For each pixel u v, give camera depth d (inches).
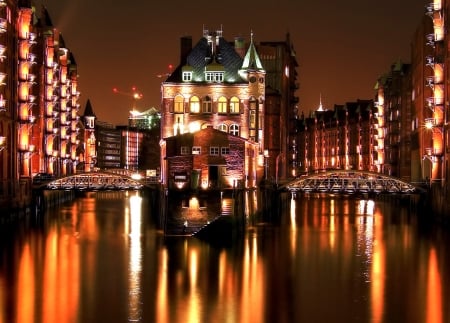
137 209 4498.0
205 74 3949.3
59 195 4980.3
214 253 2504.9
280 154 4928.6
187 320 1627.7
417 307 1756.9
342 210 4485.7
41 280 2027.6
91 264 2271.2
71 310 1697.8
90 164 7372.1
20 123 3747.5
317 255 2491.4
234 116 3917.3
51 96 4724.4
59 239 2856.8
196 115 3922.2
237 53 4143.7
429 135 3969.0
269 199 3814.0
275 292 1908.2
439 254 2524.6
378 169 5905.5
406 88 4847.4
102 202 5300.2
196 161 2930.6
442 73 3550.7
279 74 5255.9
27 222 3518.7
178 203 2834.6
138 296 1840.6
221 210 2842.0
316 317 1668.3
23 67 3782.0
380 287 1974.7
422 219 3752.5
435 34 3577.8
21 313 1670.8
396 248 2664.9
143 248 2603.3
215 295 1863.9
